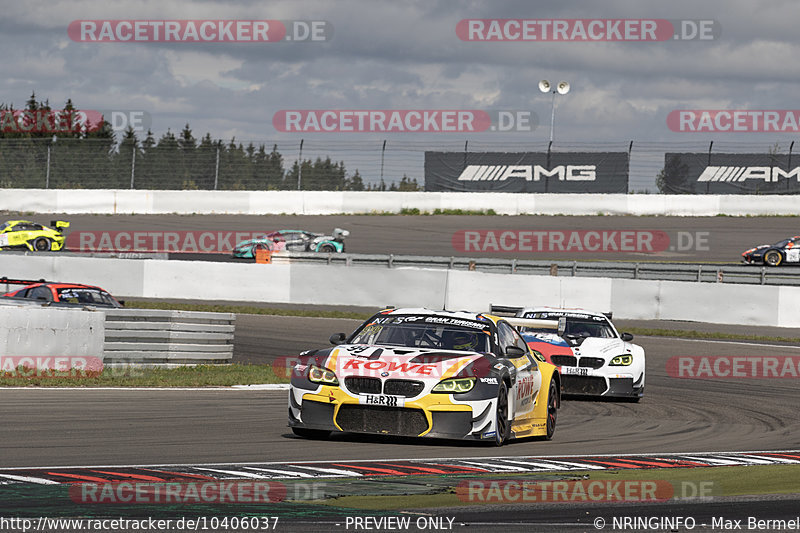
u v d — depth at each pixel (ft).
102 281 350.02
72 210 577.43
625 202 556.10
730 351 247.29
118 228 515.50
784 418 150.71
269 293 342.44
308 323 282.15
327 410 103.86
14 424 106.63
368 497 74.95
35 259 354.54
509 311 189.26
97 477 78.13
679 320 318.24
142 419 117.08
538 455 103.09
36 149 595.06
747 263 436.76
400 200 575.38
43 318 161.68
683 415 151.53
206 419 120.78
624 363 166.61
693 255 466.70
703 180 552.41
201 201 575.79
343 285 337.72
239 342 237.66
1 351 156.66
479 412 102.53
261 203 575.38
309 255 420.77
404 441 108.37
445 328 114.83
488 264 409.08
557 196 561.02
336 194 577.84
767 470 97.96
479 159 568.82
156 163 591.78
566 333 176.65
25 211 577.43
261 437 106.73
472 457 98.84
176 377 169.58
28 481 75.05
